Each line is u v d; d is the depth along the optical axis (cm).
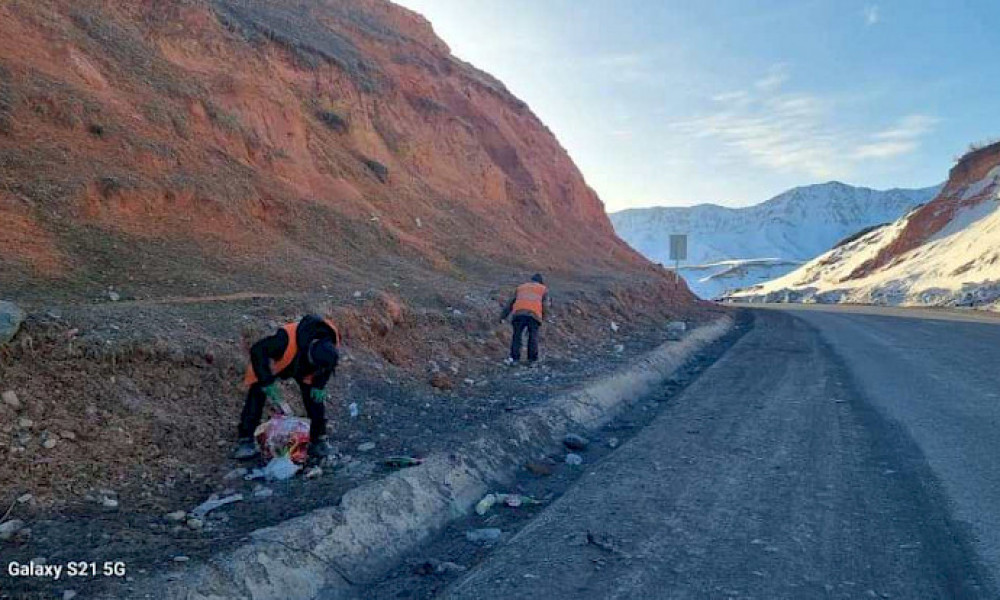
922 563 443
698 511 540
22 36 1059
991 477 612
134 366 606
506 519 553
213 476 548
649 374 1184
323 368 578
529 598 404
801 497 568
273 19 1891
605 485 609
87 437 523
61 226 833
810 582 419
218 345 686
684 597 401
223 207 1074
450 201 1970
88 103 1035
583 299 1716
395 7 2783
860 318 2723
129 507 477
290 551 430
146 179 997
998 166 5134
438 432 716
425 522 528
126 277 802
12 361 542
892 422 823
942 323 2370
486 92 2869
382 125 1950
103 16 1286
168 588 369
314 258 1130
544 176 2883
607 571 437
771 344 1723
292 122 1491
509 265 1780
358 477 556
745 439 757
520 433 730
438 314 1115
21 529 420
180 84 1272
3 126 903
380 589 435
